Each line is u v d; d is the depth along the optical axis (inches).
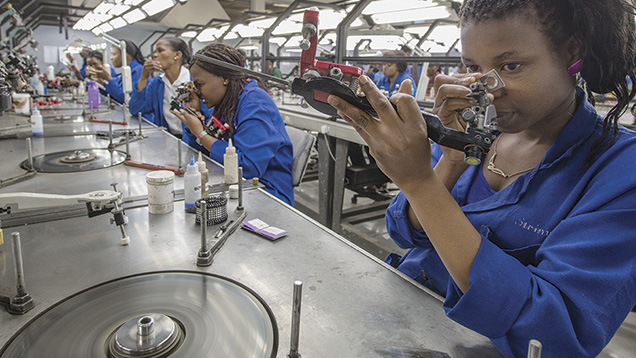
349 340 25.2
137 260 34.1
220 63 35.1
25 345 23.7
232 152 57.4
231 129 77.9
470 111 23.6
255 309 27.8
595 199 23.9
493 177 34.5
